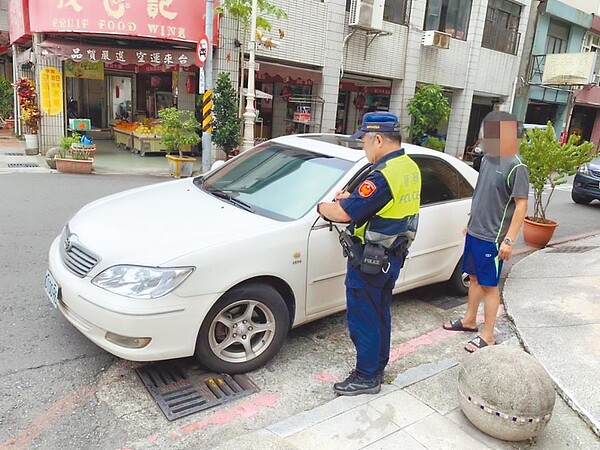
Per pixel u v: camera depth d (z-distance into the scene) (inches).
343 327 167.2
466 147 862.5
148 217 139.9
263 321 136.2
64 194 328.8
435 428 110.0
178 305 117.5
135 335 115.3
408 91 666.2
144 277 116.3
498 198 144.1
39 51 447.8
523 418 102.7
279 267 133.1
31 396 119.3
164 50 450.9
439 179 185.3
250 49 443.8
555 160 273.6
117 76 698.2
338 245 146.3
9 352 136.2
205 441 107.9
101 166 471.5
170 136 446.3
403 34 642.2
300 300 141.5
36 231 241.0
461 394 111.1
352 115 767.7
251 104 460.1
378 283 115.4
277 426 107.7
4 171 401.7
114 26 427.5
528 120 995.3
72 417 113.3
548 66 812.0
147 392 124.4
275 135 660.1
